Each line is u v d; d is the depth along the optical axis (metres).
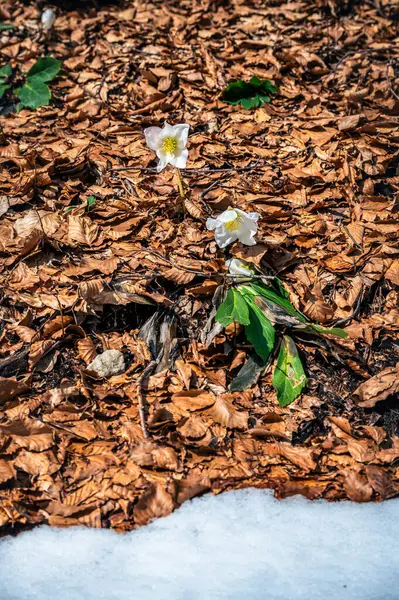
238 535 0.99
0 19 1.78
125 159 1.41
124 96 1.57
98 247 1.24
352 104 1.55
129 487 1.01
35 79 1.56
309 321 1.20
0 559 0.96
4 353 1.14
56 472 1.02
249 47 1.70
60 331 1.16
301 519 1.01
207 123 1.49
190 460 1.04
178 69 1.62
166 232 1.27
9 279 1.21
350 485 1.04
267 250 1.24
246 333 1.14
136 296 1.18
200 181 1.35
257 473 1.04
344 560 0.97
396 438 1.09
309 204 1.34
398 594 0.95
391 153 1.44
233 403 1.11
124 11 1.81
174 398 1.10
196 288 1.18
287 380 1.13
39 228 1.27
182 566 0.96
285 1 1.85
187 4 1.83
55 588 0.94
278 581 0.95
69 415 1.08
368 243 1.28
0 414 1.07
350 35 1.75
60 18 1.79
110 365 1.13
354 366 1.16
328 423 1.11
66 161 1.39
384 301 1.24
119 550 0.97
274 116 1.51
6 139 1.46
